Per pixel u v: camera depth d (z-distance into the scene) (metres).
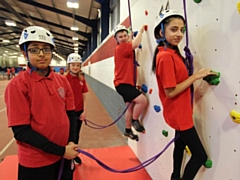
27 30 1.10
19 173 1.14
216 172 1.15
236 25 0.98
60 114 1.19
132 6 2.58
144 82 2.19
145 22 2.12
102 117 4.82
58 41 20.02
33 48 1.09
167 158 1.73
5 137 3.41
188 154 1.39
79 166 2.38
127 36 2.29
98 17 9.37
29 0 8.80
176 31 1.16
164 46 1.24
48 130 1.12
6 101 1.08
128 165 2.40
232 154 1.04
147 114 2.15
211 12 1.14
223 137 1.09
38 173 1.12
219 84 1.10
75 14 9.51
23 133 1.04
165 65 1.15
